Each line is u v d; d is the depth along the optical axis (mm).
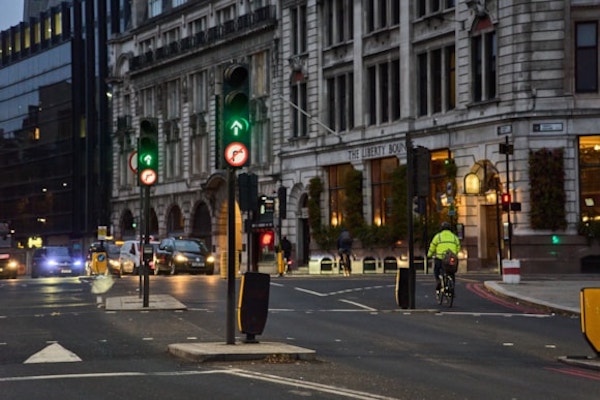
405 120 62438
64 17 119750
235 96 18453
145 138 28688
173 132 91562
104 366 16766
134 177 98688
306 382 14719
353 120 68250
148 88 96875
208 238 86062
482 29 56406
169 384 14477
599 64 53000
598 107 52594
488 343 20875
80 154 115750
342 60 68938
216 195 84000
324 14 71125
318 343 20688
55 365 16953
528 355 18969
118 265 66688
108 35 108812
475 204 57062
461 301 32344
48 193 122500
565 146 53062
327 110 70688
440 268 31172
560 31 53062
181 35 90875
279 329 23594
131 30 99250
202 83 88125
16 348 19781
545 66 53250
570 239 52781
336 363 17344
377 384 14680
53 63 121250
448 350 19594
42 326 24500
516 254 53562
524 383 15094
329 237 68125
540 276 49250
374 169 65875
